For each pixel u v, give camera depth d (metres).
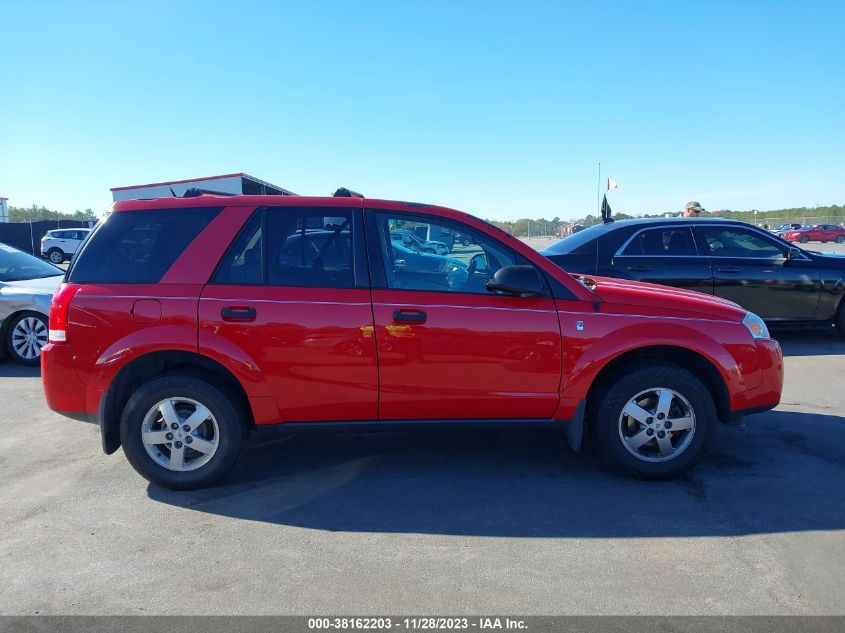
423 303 3.82
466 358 3.84
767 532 3.36
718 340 3.96
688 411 3.94
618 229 7.72
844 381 6.33
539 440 4.82
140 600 2.80
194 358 3.88
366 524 3.50
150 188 23.70
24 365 7.62
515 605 2.74
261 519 3.58
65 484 4.08
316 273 3.88
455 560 3.11
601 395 3.96
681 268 7.52
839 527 3.40
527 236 37.84
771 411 5.39
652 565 3.04
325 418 3.92
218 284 3.82
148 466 3.87
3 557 3.18
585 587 2.86
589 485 3.98
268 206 3.96
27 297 7.49
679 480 4.03
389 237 3.97
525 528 3.44
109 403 3.84
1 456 4.58
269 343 3.77
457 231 4.02
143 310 3.76
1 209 41.47
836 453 4.45
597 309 3.93
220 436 3.86
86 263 3.92
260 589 2.88
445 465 4.34
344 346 3.79
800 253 7.82
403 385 3.84
